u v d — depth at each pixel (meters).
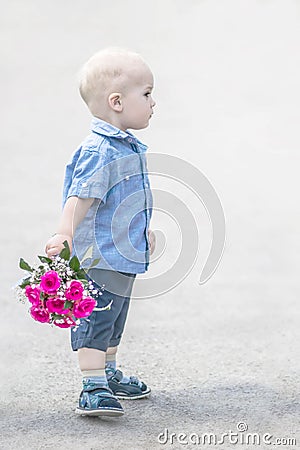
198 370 9.52
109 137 8.38
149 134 20.67
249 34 27.94
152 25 29.16
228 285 12.55
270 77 24.78
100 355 8.29
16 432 7.94
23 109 23.14
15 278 12.74
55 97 24.11
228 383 9.15
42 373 9.46
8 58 27.19
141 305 11.70
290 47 26.88
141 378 9.29
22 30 29.61
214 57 26.28
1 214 15.83
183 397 8.78
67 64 26.52
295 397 8.76
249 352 10.07
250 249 14.12
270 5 30.47
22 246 14.13
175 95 23.52
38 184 17.70
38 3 32.50
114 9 31.20
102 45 27.66
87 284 7.86
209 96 23.48
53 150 20.02
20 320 11.19
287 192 17.14
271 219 15.60
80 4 32.00
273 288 12.45
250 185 17.50
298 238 14.67
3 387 9.06
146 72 8.54
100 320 8.26
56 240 8.00
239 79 24.72
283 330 10.81
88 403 8.20
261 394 8.84
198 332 10.74
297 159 19.11
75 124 21.95
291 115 22.08
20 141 20.66
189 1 31.33
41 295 7.75
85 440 7.77
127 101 8.46
